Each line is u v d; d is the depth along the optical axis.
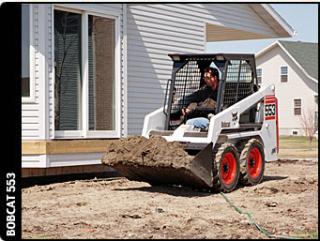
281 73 50.09
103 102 16.05
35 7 14.53
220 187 13.58
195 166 12.91
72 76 15.30
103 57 16.05
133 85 18.05
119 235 9.33
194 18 20.17
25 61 14.62
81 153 15.38
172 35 19.38
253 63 15.16
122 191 14.12
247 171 14.49
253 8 22.50
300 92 49.19
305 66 48.88
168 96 15.73
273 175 17.91
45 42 14.58
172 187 14.68
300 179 15.98
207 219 10.70
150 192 13.93
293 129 49.06
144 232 9.55
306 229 9.82
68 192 13.92
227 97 14.63
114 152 13.45
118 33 16.36
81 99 15.45
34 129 14.63
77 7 15.24
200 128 14.05
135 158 13.05
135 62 18.14
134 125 18.08
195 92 14.90
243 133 14.66
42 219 10.68
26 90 14.63
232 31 22.50
